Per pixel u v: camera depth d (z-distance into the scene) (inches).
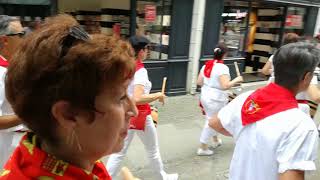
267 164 61.7
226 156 173.9
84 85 25.0
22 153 27.4
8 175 26.3
